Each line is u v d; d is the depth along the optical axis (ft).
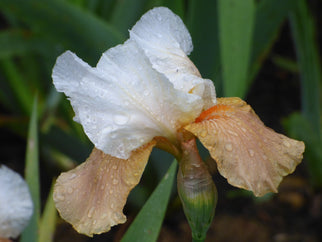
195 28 1.61
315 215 2.00
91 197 0.98
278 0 1.59
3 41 1.81
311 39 1.87
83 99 0.97
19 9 1.59
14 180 0.97
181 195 1.01
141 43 1.04
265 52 1.69
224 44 1.37
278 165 0.95
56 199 0.99
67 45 1.66
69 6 1.58
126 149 0.97
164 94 0.97
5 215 0.97
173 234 1.98
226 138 0.95
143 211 1.03
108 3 1.99
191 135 1.00
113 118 0.97
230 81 1.37
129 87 0.97
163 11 1.08
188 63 1.05
